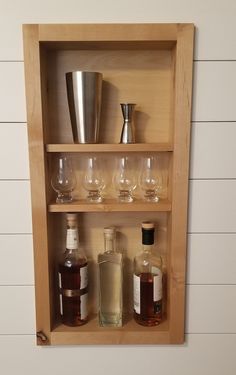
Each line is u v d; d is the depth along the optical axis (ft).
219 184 2.94
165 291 3.29
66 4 2.74
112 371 3.19
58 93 3.07
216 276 3.06
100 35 2.71
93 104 2.82
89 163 3.08
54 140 3.12
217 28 2.76
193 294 3.09
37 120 2.78
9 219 2.99
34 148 2.81
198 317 3.12
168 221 3.15
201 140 2.89
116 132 3.14
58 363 3.18
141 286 3.11
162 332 3.08
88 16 2.75
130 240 3.28
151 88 3.08
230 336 3.15
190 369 3.20
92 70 3.05
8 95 2.84
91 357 3.17
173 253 2.97
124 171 3.11
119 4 2.74
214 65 2.80
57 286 3.27
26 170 2.94
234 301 3.10
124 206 2.90
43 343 3.07
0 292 3.09
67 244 3.03
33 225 2.91
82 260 3.14
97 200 3.07
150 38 2.71
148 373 3.20
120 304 3.16
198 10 2.74
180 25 2.70
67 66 3.04
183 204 2.90
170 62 3.05
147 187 3.10
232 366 3.19
